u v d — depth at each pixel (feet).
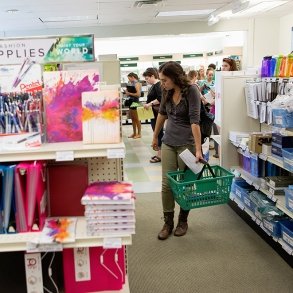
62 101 5.93
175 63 10.39
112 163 6.56
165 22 33.81
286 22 32.60
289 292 8.43
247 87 13.26
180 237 11.48
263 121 11.62
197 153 10.29
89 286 6.01
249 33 34.01
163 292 8.55
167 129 11.00
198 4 26.12
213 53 43.09
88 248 5.90
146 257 10.26
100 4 24.44
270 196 10.57
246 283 8.83
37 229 5.48
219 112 14.35
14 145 5.43
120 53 44.21
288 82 10.37
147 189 16.71
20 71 5.65
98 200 5.22
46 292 5.90
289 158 9.15
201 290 8.59
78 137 6.00
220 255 10.25
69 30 34.27
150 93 20.62
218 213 13.48
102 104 5.63
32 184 5.33
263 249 10.55
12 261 5.88
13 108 5.45
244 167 13.46
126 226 5.28
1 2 22.52
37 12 26.13
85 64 7.60
